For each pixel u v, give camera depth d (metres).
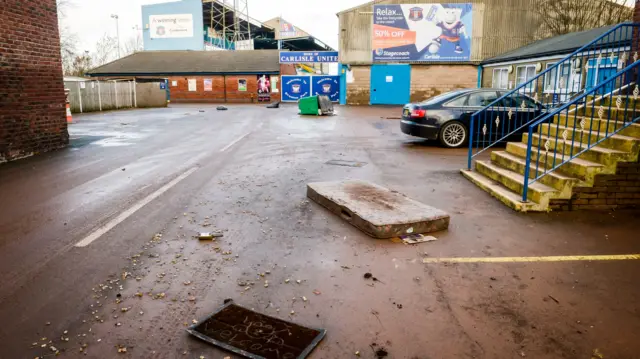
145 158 10.20
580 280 3.96
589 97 8.64
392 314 3.40
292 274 4.10
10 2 9.64
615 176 5.91
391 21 30.59
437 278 4.01
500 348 2.98
